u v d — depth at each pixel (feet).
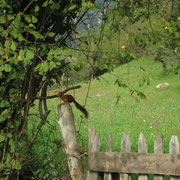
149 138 31.40
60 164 16.60
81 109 13.60
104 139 31.55
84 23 14.56
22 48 12.43
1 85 14.10
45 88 15.03
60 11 13.91
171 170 11.64
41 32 14.74
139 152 12.07
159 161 11.80
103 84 108.88
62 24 15.20
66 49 12.41
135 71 116.78
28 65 13.79
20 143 13.44
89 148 12.84
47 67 11.71
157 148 11.93
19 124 14.21
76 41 15.01
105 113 56.08
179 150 11.68
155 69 113.70
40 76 14.88
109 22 14.58
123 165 12.19
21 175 15.52
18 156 13.93
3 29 11.91
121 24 14.06
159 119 46.50
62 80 15.15
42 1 13.93
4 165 13.37
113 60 13.33
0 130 14.48
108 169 12.37
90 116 52.21
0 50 11.64
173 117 48.32
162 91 84.23
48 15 13.51
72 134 13.03
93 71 13.74
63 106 13.17
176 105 63.87
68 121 13.07
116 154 12.30
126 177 12.26
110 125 42.29
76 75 14.98
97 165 12.55
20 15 12.55
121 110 59.11
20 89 13.67
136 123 42.93
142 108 60.54
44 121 14.97
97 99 83.10
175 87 85.35
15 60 11.72
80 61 12.53
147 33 13.47
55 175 15.01
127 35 12.88
